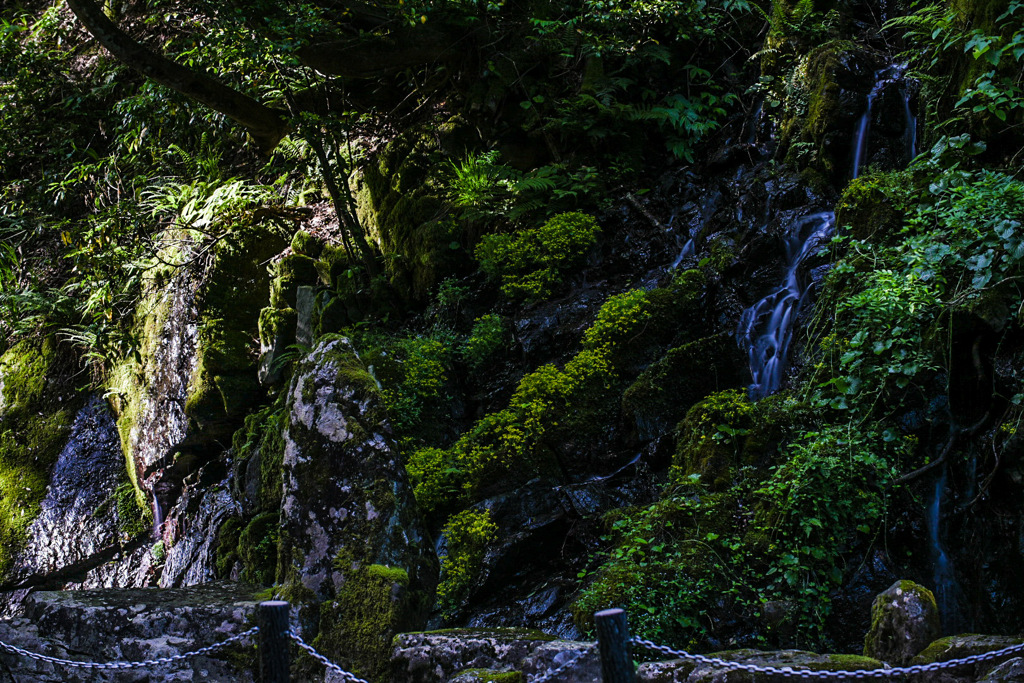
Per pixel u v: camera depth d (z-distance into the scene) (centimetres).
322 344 620
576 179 821
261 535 697
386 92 952
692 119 828
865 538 499
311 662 524
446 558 623
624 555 536
